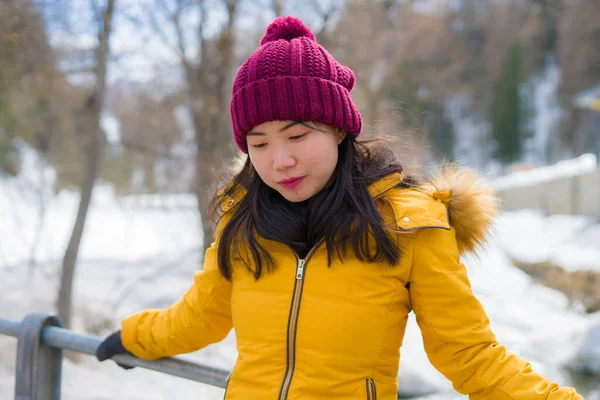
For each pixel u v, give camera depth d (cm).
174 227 836
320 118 106
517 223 1571
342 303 104
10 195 639
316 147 106
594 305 870
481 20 4766
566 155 4072
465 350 100
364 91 1114
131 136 716
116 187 1183
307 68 107
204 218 580
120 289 657
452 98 4416
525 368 97
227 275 119
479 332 100
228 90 624
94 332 528
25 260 688
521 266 1150
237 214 119
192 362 128
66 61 488
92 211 1384
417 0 1384
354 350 103
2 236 750
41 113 764
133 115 720
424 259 104
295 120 105
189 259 752
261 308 110
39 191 632
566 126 4134
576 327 688
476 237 114
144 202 1211
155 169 706
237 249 116
